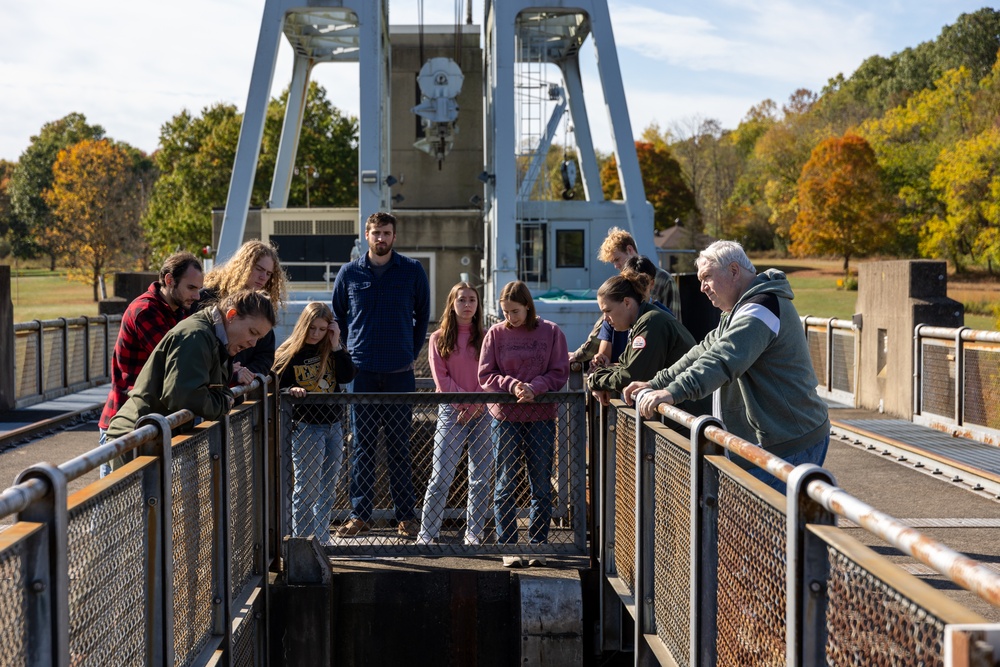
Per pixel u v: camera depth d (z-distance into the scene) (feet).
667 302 26.03
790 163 277.44
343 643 19.84
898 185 234.17
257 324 15.15
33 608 8.17
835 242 239.50
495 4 59.16
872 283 42.47
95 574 9.87
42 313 280.51
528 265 71.31
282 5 60.23
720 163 309.63
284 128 80.53
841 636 7.84
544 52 69.62
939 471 29.17
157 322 17.53
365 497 21.75
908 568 19.11
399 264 24.16
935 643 6.06
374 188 59.62
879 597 7.04
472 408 21.47
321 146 199.62
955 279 204.23
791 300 14.35
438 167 79.56
